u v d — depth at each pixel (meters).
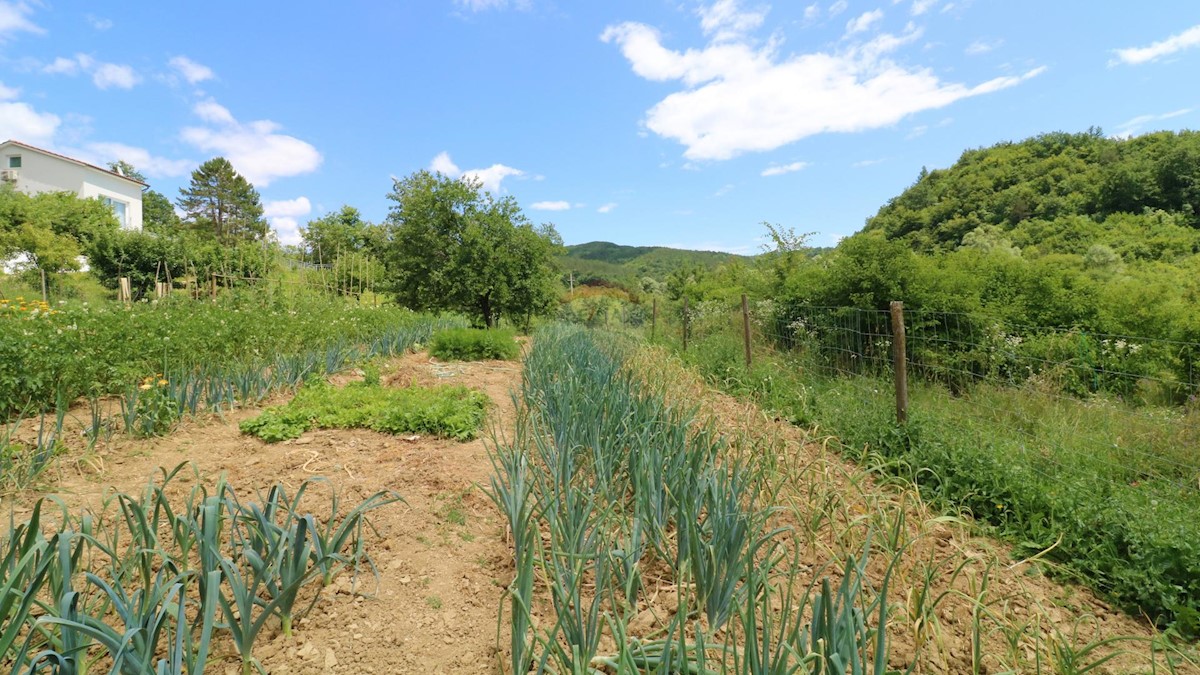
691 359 10.02
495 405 6.42
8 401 4.56
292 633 2.21
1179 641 2.51
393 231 21.45
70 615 1.53
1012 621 2.45
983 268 9.52
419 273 20.34
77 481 3.58
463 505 3.50
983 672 2.15
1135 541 2.98
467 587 2.63
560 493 2.78
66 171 36.84
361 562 2.78
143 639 1.64
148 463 4.01
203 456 4.26
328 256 18.69
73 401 5.12
